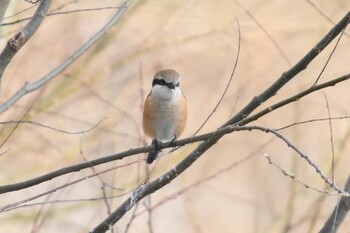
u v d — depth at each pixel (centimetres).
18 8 1075
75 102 1189
